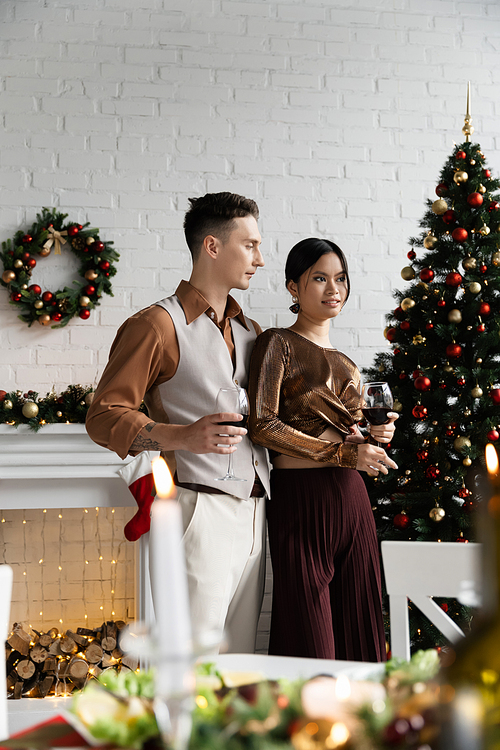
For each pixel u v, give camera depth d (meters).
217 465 1.60
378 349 2.68
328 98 2.74
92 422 1.54
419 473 2.10
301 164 2.69
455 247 2.18
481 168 2.20
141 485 2.17
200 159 2.62
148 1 2.65
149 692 0.59
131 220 2.56
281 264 2.64
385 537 2.09
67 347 2.49
